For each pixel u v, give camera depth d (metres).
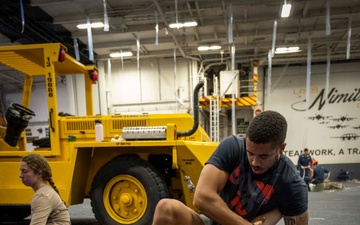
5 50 2.85
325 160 8.45
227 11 5.39
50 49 2.79
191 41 6.71
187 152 2.64
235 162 1.24
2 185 2.77
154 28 5.90
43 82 8.86
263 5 5.27
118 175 2.67
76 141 2.95
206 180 1.19
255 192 1.20
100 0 4.87
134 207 2.66
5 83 8.74
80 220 3.38
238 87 7.73
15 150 3.12
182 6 5.21
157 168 2.94
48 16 5.32
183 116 3.04
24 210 3.45
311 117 8.52
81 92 7.55
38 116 9.00
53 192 1.73
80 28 5.78
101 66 7.81
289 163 1.24
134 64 7.99
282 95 8.60
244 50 7.65
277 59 7.98
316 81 8.53
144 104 7.97
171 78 7.91
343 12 5.57
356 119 8.38
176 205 1.22
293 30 6.36
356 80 8.38
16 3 4.59
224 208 1.14
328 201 4.66
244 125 8.63
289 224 1.23
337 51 7.55
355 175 8.28
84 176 2.84
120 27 5.76
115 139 2.80
